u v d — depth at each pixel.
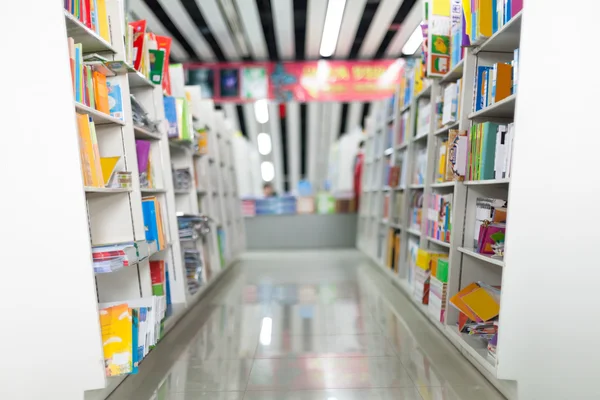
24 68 1.55
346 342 2.49
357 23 5.30
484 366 1.86
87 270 1.61
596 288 1.68
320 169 12.37
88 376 1.64
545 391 1.72
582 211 1.66
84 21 1.87
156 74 2.63
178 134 2.79
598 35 1.59
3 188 1.58
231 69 6.18
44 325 1.62
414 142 3.56
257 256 5.96
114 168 1.96
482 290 2.14
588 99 1.62
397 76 6.16
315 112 9.58
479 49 2.19
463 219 2.32
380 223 4.90
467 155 2.28
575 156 1.64
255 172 12.09
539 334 1.70
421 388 1.91
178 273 2.73
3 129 1.57
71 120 1.57
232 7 4.82
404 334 2.62
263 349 2.39
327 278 4.36
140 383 1.98
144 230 2.12
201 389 1.92
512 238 1.67
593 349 1.70
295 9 5.11
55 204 1.59
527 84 1.62
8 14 1.54
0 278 1.61
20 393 1.64
